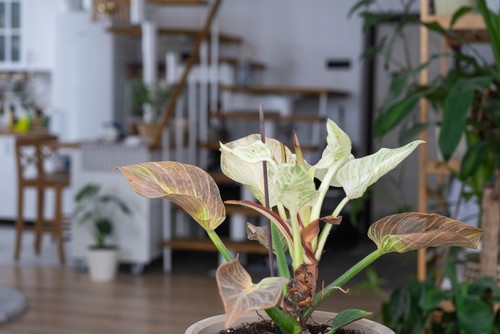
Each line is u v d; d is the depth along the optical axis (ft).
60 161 26.63
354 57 27.32
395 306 7.93
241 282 2.76
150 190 3.10
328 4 27.53
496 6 9.11
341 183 3.18
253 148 3.08
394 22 26.73
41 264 20.17
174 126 21.03
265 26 28.12
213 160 23.04
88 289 17.42
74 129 27.17
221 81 24.58
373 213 26.58
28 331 13.88
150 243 19.26
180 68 22.79
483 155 7.53
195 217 3.22
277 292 2.66
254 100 24.86
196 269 20.11
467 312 6.85
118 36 27.32
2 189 26.99
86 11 27.04
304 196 3.01
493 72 7.77
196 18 28.73
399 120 7.74
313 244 3.19
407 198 26.30
